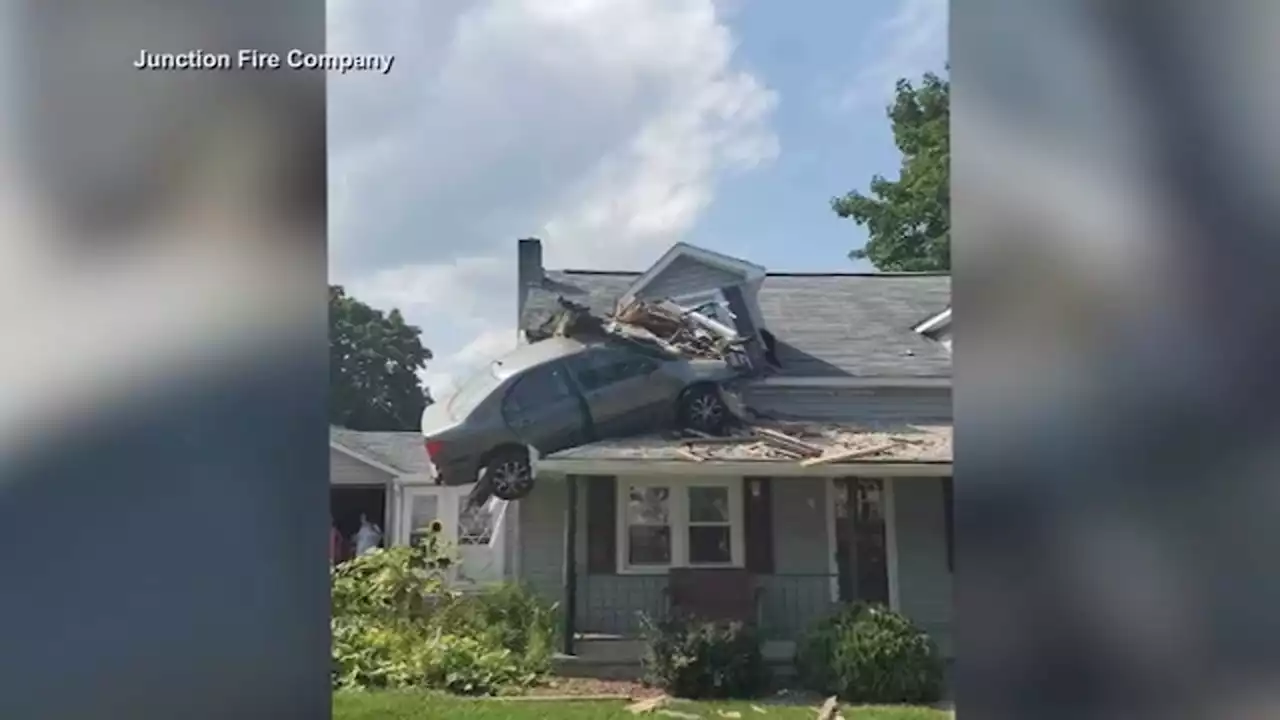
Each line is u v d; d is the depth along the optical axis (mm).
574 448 7613
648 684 6566
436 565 6926
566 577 7238
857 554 7695
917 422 8250
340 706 5789
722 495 7727
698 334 8023
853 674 6488
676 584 7320
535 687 6473
